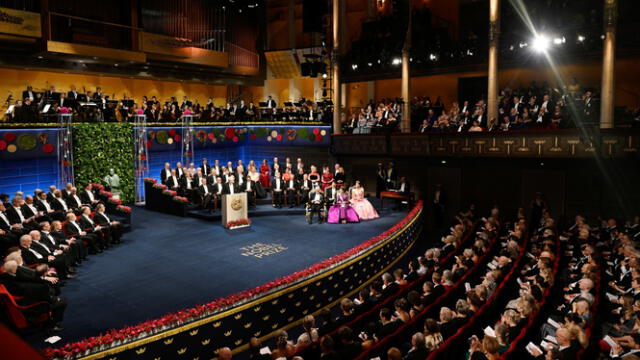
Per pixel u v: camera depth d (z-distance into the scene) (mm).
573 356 7305
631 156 17625
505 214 22266
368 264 14711
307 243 16797
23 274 9680
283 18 32500
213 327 9812
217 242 16859
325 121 27531
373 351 7621
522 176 21750
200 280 13023
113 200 18766
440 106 25328
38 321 9578
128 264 14328
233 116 28547
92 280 12938
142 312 10875
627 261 11805
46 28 21781
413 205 22297
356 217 20141
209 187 21125
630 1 21062
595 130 18062
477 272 13000
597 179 20094
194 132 26234
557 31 21875
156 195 21734
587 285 9617
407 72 25438
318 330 9055
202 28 28672
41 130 20141
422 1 28547
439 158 23547
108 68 25672
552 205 21172
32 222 14602
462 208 23234
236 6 30734
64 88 24812
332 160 27312
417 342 7473
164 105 27906
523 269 12953
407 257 17875
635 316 8945
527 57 22547
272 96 33312
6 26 20672
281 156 28734
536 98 21234
